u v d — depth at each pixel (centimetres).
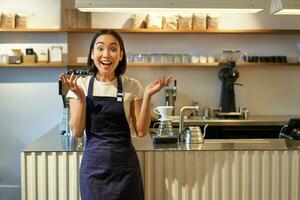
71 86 215
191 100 507
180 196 260
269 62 484
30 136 477
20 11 460
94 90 229
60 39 470
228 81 478
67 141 287
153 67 502
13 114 475
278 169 262
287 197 264
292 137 303
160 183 258
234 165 260
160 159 257
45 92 475
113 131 226
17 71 472
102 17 493
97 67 230
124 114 226
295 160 263
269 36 507
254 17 504
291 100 514
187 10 343
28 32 464
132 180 225
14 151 477
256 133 452
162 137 277
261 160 262
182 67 505
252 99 513
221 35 503
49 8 463
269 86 513
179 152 257
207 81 507
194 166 259
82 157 238
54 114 476
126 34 496
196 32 475
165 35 500
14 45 465
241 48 506
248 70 511
